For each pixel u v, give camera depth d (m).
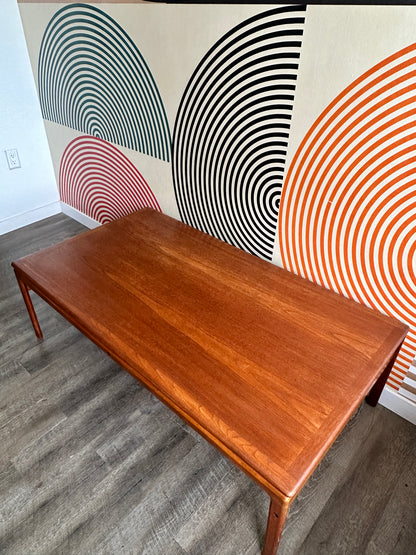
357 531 1.13
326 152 1.21
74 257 1.50
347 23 1.01
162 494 1.20
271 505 0.85
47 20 1.86
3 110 2.16
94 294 1.30
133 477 1.24
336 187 1.23
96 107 1.92
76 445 1.33
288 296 1.31
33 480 1.23
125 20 1.52
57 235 2.44
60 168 2.43
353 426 1.40
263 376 1.02
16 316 1.84
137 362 1.06
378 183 1.15
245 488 1.22
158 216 1.81
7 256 2.24
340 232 1.29
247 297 1.30
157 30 1.44
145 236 1.64
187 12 1.31
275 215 1.43
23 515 1.15
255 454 0.85
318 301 1.29
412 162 1.07
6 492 1.20
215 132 1.46
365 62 1.03
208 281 1.38
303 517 1.15
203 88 1.42
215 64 1.34
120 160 1.98
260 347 1.11
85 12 1.66
